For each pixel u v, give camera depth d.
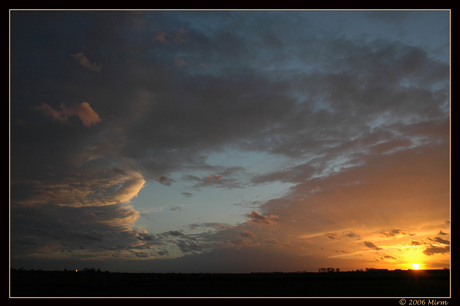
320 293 59.78
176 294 60.03
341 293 59.22
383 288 65.50
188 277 106.75
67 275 93.94
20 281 77.06
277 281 86.12
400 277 94.31
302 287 70.06
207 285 76.38
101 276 95.25
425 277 92.00
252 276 111.25
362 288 65.94
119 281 85.31
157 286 74.62
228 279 95.00
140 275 111.81
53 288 68.00
